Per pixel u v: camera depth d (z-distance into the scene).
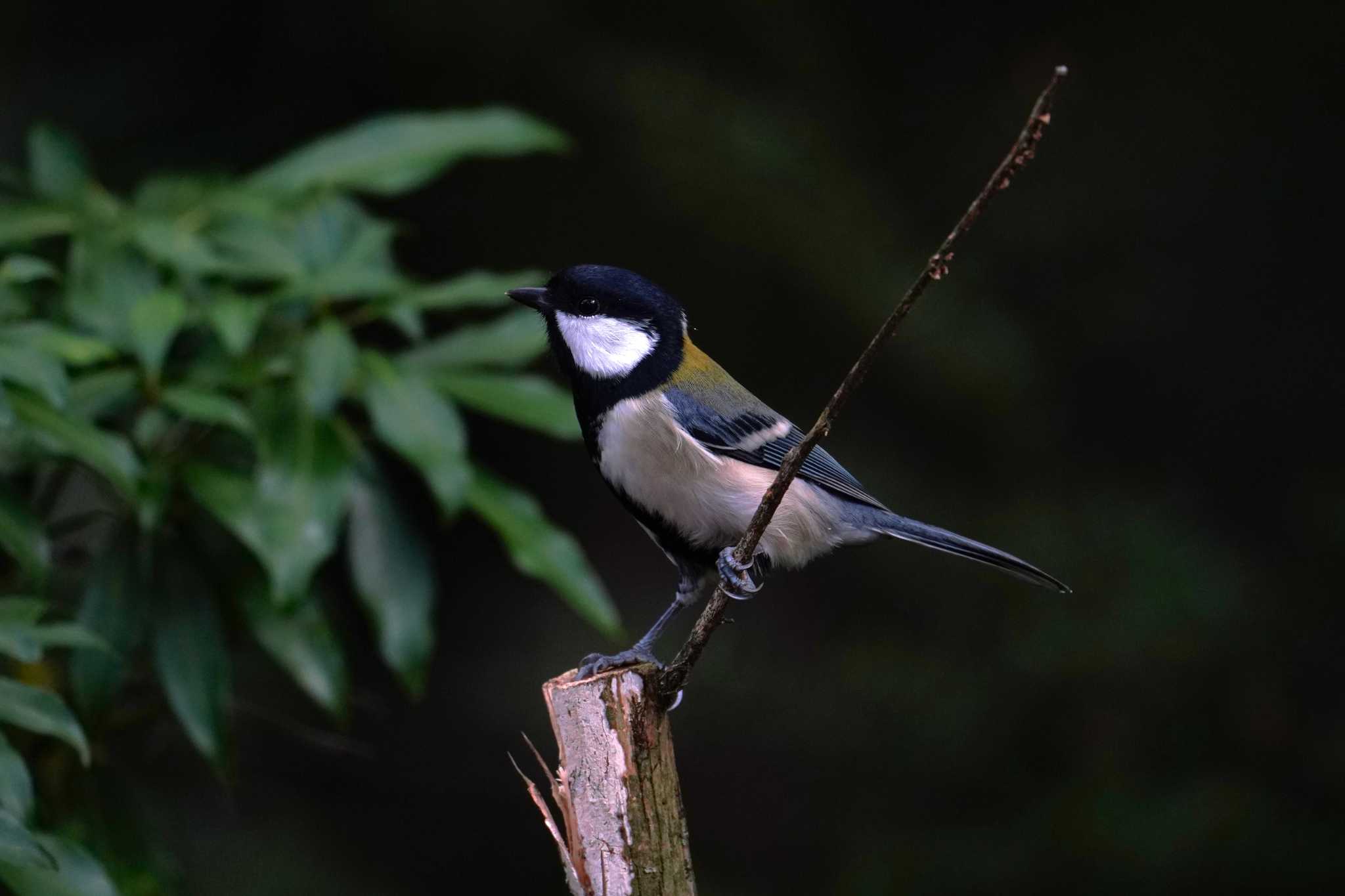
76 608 6.22
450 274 12.08
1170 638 11.50
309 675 5.71
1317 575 12.24
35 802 5.55
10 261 5.44
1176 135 13.57
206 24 11.45
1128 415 13.58
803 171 12.30
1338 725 11.18
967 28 13.72
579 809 4.76
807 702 12.30
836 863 11.55
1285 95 13.52
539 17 11.54
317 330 5.58
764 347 12.59
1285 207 13.66
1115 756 11.20
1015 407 12.74
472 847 12.48
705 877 11.87
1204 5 13.39
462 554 13.12
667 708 4.85
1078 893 10.58
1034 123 3.91
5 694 4.61
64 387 4.87
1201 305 13.70
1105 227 13.56
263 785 12.17
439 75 11.60
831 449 12.68
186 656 5.58
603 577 13.75
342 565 11.91
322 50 11.52
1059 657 11.56
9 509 5.11
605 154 11.81
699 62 12.42
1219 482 13.39
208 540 5.98
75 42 11.31
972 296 12.99
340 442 5.55
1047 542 12.16
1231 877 10.36
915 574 12.66
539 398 5.93
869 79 13.62
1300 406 13.57
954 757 11.62
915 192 13.49
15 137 10.91
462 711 13.05
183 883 6.44
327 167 6.22
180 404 5.28
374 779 12.70
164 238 5.59
